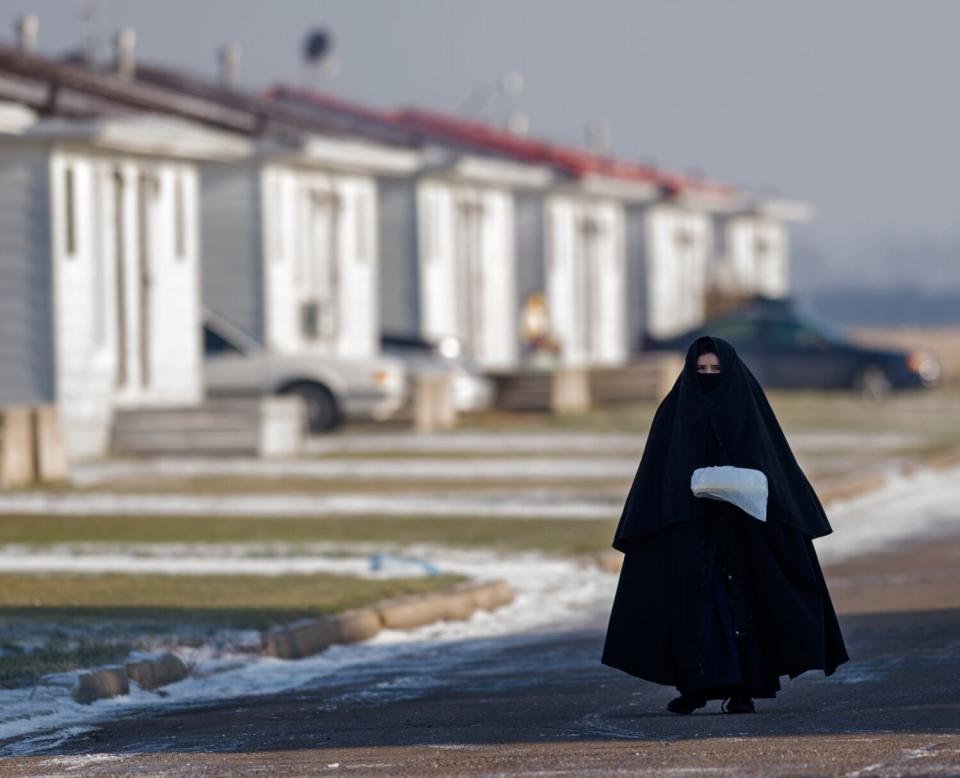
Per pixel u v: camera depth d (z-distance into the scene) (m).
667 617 32.47
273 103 149.00
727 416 32.09
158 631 44.44
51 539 66.25
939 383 174.62
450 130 184.62
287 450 105.50
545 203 174.88
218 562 59.88
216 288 128.50
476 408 136.75
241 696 39.16
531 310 170.50
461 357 138.75
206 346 118.75
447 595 51.41
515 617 51.72
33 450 88.75
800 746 29.08
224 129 127.94
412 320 152.75
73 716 36.28
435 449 108.69
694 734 30.98
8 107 94.88
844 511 78.44
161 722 35.56
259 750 31.48
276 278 129.25
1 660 40.00
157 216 110.69
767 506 31.88
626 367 146.25
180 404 111.69
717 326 173.62
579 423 128.38
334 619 46.78
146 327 109.69
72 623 45.12
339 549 63.12
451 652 45.47
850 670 39.03
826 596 33.03
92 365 102.69
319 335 132.00
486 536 67.06
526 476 91.62
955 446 108.44
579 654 44.28
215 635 44.47
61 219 99.56
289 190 131.12
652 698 36.72
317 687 40.22
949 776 26.05
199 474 93.19
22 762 31.08
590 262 186.25
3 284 99.50
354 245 139.88
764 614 32.22
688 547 32.12
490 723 33.78
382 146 150.62
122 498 80.94
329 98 169.25
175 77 140.50
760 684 32.25
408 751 30.66
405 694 38.78
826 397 166.75
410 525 70.88
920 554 63.00
